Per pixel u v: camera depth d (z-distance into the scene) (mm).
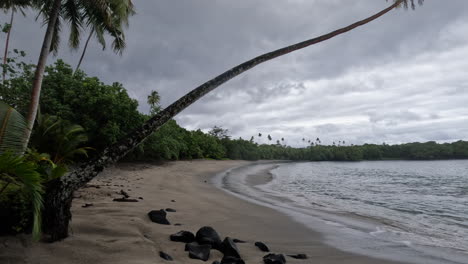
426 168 55438
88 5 10859
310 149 133000
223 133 74938
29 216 3176
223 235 5062
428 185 21578
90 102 18109
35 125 12414
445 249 5086
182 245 3902
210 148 55656
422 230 6867
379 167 61906
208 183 16188
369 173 38688
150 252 3400
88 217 4621
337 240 5367
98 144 19672
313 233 5828
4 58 13719
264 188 16281
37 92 8625
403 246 5145
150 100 67375
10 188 3326
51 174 3516
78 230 3857
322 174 35500
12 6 11523
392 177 30969
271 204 9719
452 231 6902
